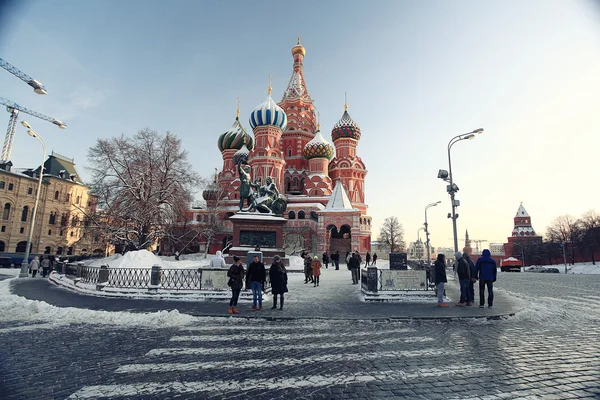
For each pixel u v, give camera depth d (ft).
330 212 154.81
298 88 260.21
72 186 241.35
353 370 19.43
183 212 143.13
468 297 43.57
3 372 19.04
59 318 33.32
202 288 48.01
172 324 31.81
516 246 320.09
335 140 238.68
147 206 122.01
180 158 137.80
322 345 24.82
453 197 77.30
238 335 27.84
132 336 27.30
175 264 102.99
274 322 33.19
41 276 97.96
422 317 34.35
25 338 26.40
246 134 243.81
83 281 58.49
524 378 18.25
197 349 23.68
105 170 129.59
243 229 97.96
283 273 40.22
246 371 19.27
